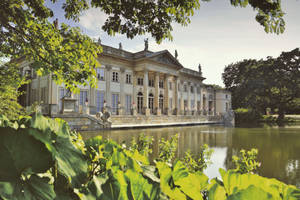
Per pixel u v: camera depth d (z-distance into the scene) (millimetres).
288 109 55156
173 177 1044
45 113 21109
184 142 14445
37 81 25906
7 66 7297
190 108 44500
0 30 4176
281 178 6539
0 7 3637
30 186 603
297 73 46094
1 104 7562
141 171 1019
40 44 4000
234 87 60625
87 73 4199
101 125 22250
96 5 3736
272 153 10930
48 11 4203
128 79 32438
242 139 17094
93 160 1221
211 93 52344
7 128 641
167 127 30031
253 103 52594
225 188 1007
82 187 731
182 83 42188
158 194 905
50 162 675
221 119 47469
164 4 3662
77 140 1436
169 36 4133
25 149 641
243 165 4125
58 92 23719
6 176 578
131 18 3871
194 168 4348
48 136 734
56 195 671
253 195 761
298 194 891
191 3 3438
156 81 34156
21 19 3850
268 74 49188
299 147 13008
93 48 4367
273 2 2518
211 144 13734
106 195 770
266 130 27859
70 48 4219
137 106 33531
